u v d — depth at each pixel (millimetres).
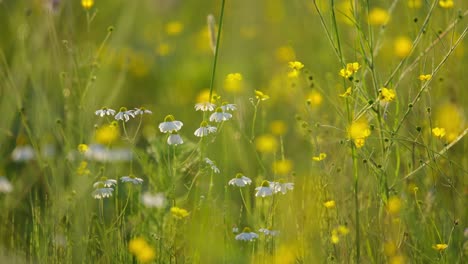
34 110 8164
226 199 6328
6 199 7094
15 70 8422
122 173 7469
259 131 8719
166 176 6805
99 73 9164
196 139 8859
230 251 6020
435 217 6473
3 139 8031
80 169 6676
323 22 5945
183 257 6035
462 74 7629
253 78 11039
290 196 6363
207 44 12594
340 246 5945
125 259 5961
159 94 10875
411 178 6613
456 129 7016
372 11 7930
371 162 5961
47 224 6293
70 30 8742
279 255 5844
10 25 10125
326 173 6254
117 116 6160
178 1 14320
